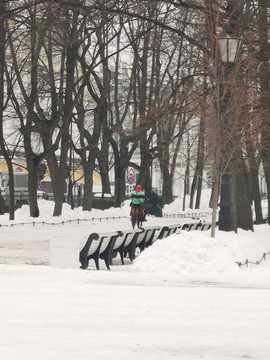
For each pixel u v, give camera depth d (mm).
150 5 99562
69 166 160000
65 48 120938
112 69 174125
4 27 116875
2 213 150000
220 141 63875
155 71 151875
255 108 86688
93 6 87562
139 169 166250
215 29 76938
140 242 70062
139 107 140375
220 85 71500
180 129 115438
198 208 180875
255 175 111500
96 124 145500
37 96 134750
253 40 85750
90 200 147375
